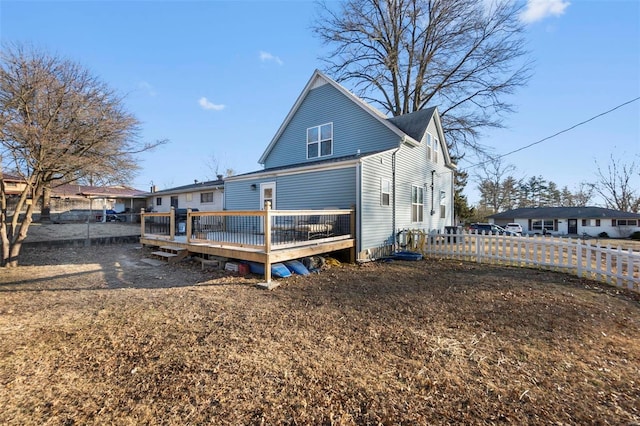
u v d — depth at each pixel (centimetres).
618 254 601
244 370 278
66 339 347
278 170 1102
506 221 3544
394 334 365
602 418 214
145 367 284
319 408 224
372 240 946
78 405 228
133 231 1454
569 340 348
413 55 1825
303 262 770
